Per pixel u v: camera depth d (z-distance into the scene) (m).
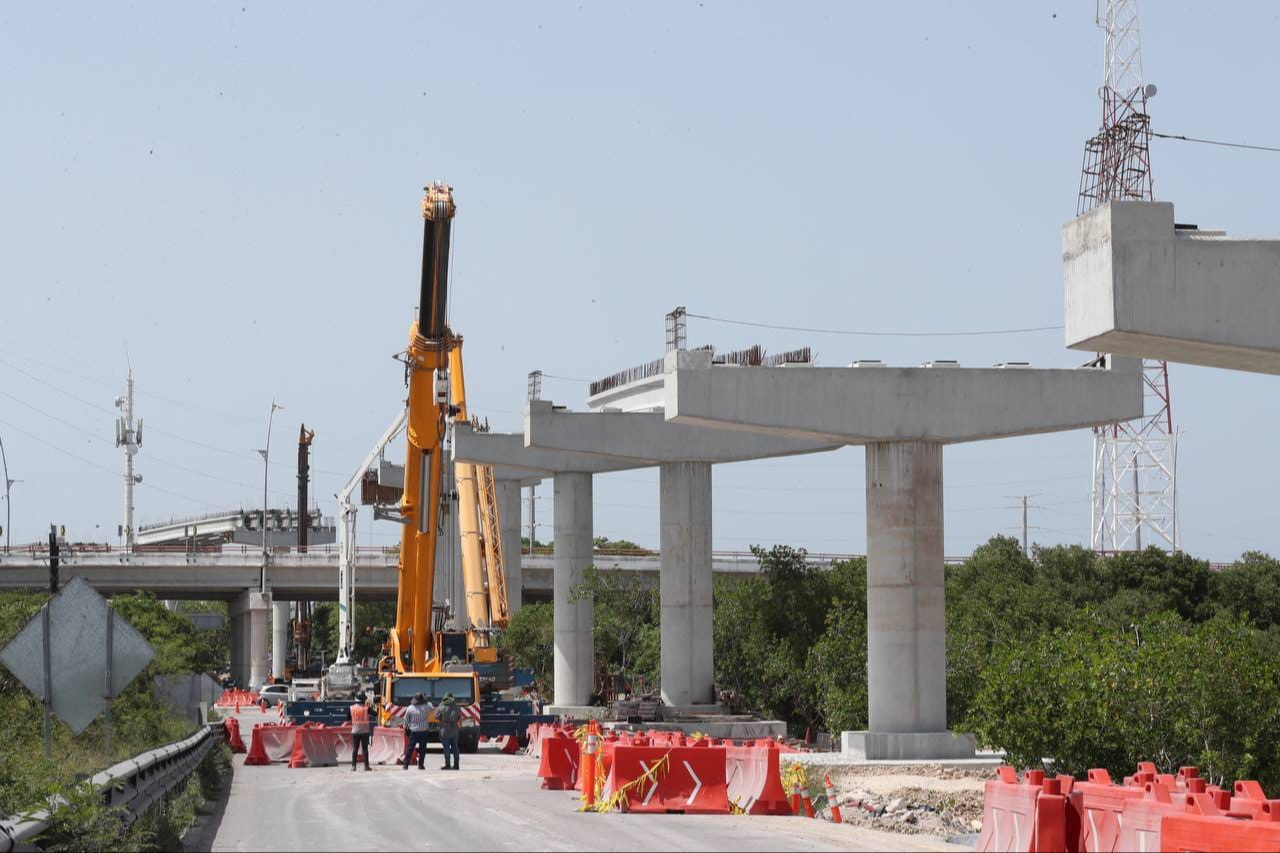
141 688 44.31
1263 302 27.73
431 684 57.34
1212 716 34.97
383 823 27.78
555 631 82.69
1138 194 94.12
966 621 65.81
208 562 133.75
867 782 42.44
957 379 50.25
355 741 47.88
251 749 54.38
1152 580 93.44
